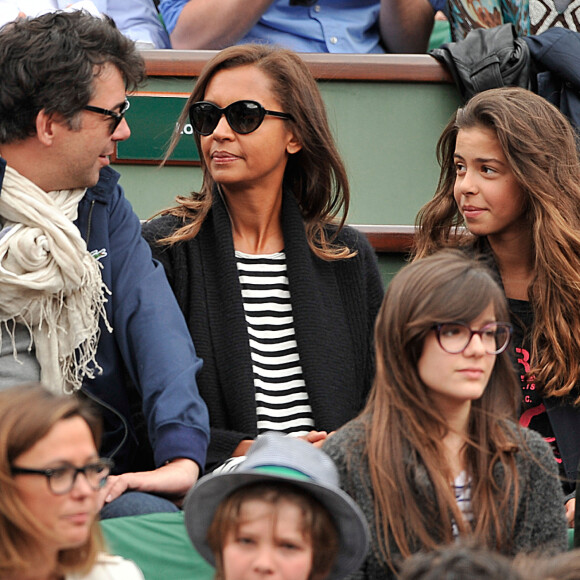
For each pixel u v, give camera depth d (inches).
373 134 720.3
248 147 577.9
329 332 582.6
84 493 364.5
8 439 359.6
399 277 439.8
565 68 703.7
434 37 850.8
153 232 599.2
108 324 535.8
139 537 454.6
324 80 714.2
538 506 445.1
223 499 384.8
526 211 606.2
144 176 703.1
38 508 359.9
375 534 424.8
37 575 367.9
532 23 762.2
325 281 597.6
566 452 579.5
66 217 528.7
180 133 613.6
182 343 543.2
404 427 428.8
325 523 378.3
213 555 393.7
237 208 599.2
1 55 516.7
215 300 580.4
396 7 766.5
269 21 767.7
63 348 530.3
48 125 518.6
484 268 442.0
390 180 722.8
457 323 421.7
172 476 498.3
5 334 522.6
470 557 300.7
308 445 402.0
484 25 762.8
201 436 519.5
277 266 597.0
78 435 366.3
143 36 760.3
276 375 573.6
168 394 522.9
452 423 439.5
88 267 529.0
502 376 453.4
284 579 370.6
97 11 700.0
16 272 512.1
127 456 556.1
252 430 553.3
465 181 606.5
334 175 624.7
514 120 597.9
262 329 582.2
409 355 431.5
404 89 719.1
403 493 422.3
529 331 600.7
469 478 436.8
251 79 582.6
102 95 525.0
